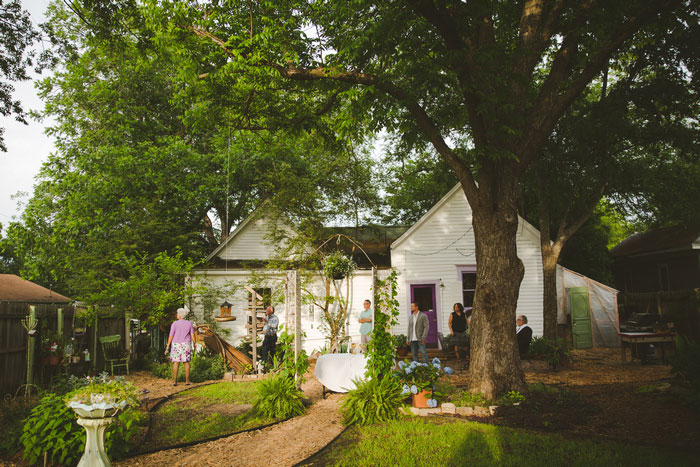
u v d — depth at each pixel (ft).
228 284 55.62
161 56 39.50
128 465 17.84
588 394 28.17
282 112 40.34
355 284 57.26
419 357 40.83
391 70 32.48
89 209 63.41
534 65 28.86
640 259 82.48
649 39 38.22
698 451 17.37
